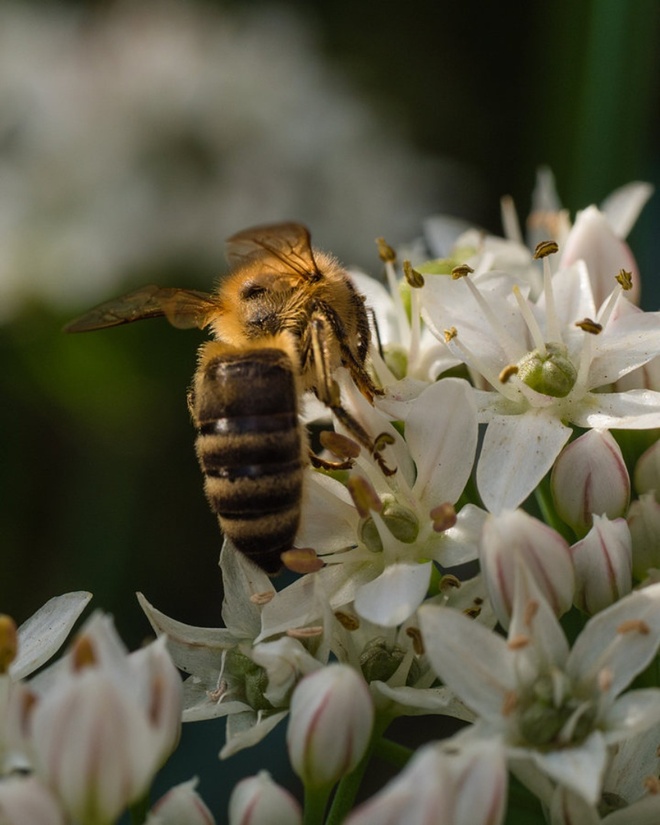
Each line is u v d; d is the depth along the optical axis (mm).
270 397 136
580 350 141
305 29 210
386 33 222
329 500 139
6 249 187
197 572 180
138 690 128
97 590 176
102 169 191
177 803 131
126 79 194
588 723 130
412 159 205
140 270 188
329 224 196
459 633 130
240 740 135
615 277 146
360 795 174
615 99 166
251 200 193
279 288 142
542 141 175
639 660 130
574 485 139
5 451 179
